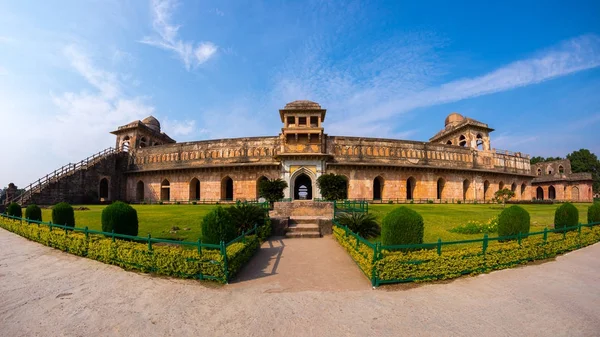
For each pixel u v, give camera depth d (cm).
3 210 2703
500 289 708
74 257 1027
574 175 5344
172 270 798
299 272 852
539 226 1570
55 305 626
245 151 3653
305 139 3388
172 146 3975
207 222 944
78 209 2528
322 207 1770
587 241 1182
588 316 564
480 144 4666
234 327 525
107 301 644
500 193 2908
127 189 4197
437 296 664
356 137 3656
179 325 533
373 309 596
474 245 1126
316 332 505
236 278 797
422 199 3750
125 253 879
